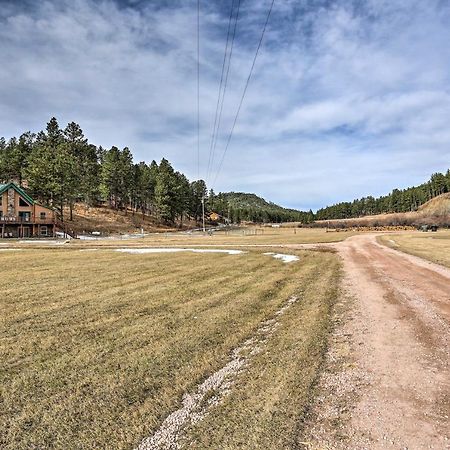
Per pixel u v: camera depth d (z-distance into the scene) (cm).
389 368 500
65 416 392
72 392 446
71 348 602
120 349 595
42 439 351
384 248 2716
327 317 769
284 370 496
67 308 870
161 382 471
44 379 484
